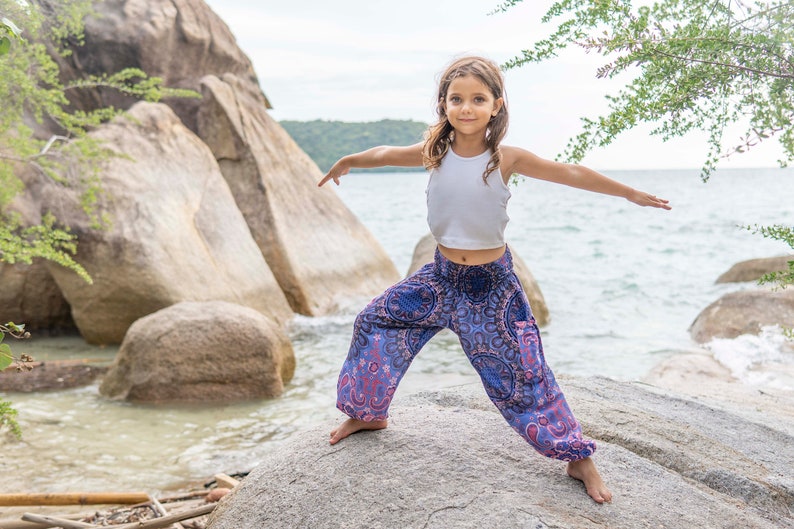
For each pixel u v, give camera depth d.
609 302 14.41
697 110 3.81
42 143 9.63
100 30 13.66
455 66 3.13
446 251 3.28
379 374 3.39
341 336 11.46
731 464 3.77
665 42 3.69
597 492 3.09
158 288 10.63
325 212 14.69
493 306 3.25
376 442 3.47
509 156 3.18
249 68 16.11
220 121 13.79
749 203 54.78
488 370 3.23
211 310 8.69
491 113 3.12
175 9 14.52
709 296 14.94
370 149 3.46
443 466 3.27
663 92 3.87
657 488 3.28
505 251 3.29
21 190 9.43
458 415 3.82
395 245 25.48
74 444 6.81
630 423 4.02
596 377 5.17
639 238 27.94
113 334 10.84
